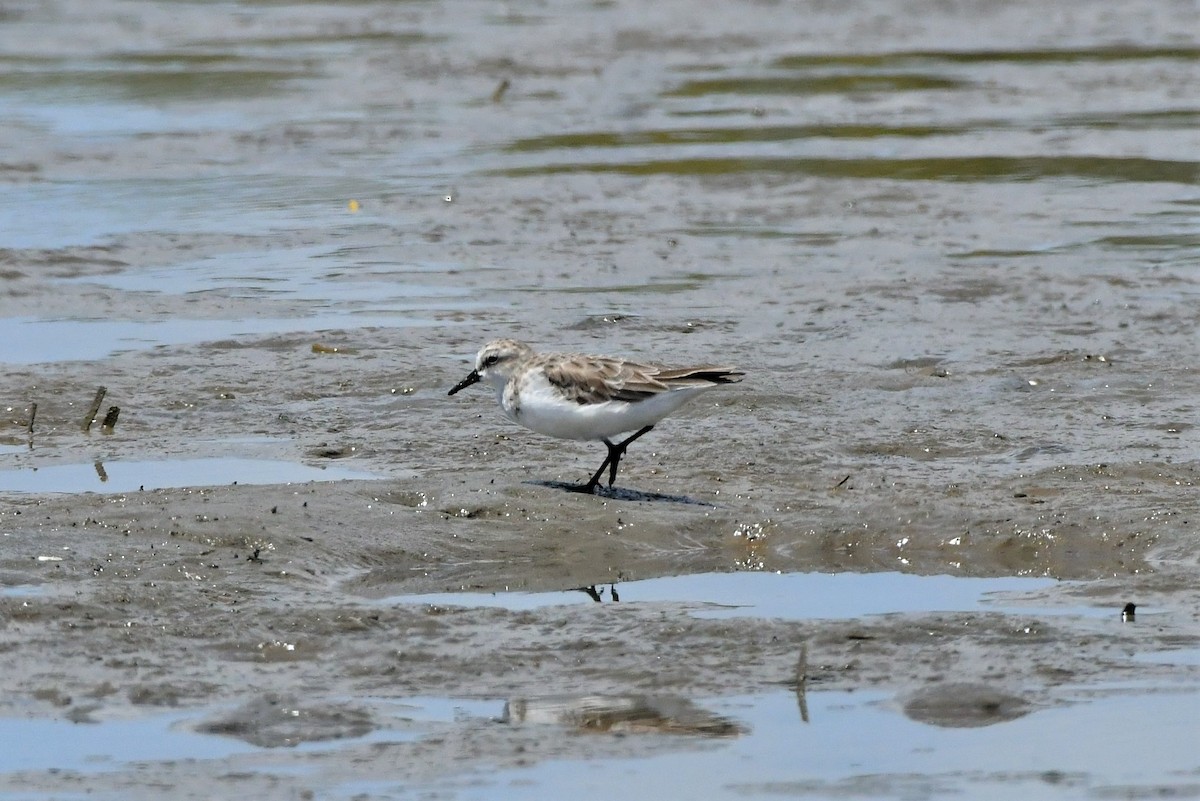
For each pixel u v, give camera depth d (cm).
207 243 2316
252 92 3500
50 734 919
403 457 1441
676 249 2289
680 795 850
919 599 1129
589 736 918
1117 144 2948
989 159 2848
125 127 3162
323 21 4466
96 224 2409
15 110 3297
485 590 1152
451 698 968
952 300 2008
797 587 1159
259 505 1264
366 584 1158
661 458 1427
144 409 1593
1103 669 995
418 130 3127
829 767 883
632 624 1069
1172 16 4459
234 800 843
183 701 961
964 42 4116
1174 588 1126
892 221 2442
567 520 1262
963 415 1552
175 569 1146
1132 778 866
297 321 1936
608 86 3556
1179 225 2377
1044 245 2280
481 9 4666
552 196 2602
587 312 1972
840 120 3209
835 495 1324
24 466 1416
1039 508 1262
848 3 4712
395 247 2303
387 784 861
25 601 1078
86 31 4281
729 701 961
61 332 1881
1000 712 944
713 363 1739
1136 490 1316
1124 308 1947
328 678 994
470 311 1980
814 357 1770
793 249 2288
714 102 3400
